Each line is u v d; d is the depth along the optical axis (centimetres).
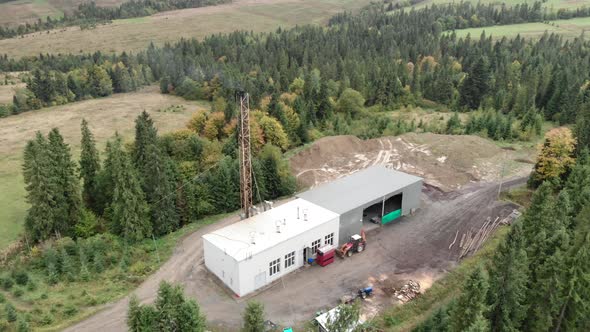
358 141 9025
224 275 4697
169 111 13612
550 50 16462
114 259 5184
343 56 18112
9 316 3962
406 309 4344
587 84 12069
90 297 4428
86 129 6531
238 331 4019
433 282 4719
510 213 6169
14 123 12750
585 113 10150
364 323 3609
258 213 5366
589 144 6869
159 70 16862
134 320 3225
